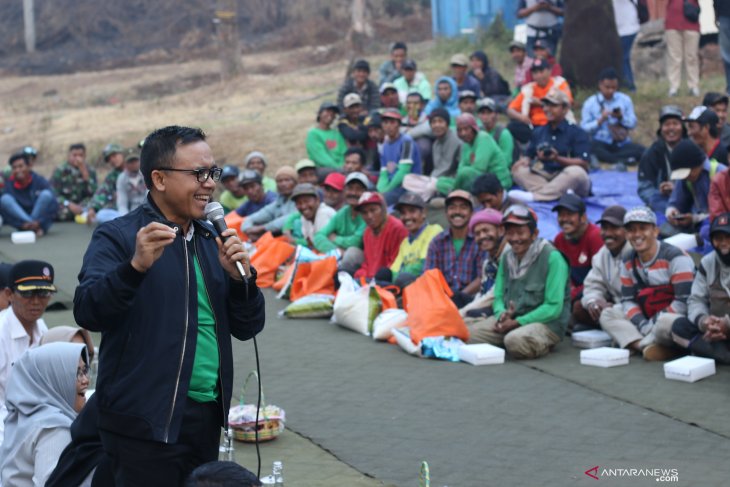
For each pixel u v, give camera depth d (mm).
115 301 4875
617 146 17578
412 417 8648
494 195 12836
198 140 5242
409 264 12359
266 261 14094
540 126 16141
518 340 10117
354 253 13117
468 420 8516
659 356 10039
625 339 10211
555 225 14281
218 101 30906
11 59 42562
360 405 9023
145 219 5320
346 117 18469
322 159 17984
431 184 15961
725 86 20484
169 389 5121
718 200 12148
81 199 20391
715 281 9609
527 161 15656
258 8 42281
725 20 19641
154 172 5215
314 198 14062
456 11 29531
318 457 7828
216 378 5363
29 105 34594
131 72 38500
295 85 31688
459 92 19391
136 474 5199
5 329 8227
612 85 17531
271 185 17156
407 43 36219
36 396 6750
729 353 9594
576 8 20750
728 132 14594
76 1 44938
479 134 15594
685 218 12664
